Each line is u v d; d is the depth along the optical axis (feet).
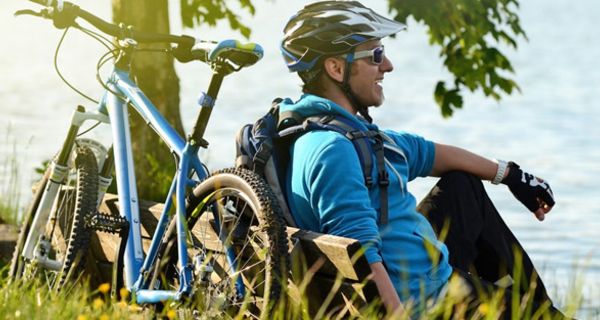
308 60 17.46
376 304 15.57
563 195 69.87
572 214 60.75
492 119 134.31
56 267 19.80
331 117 16.83
